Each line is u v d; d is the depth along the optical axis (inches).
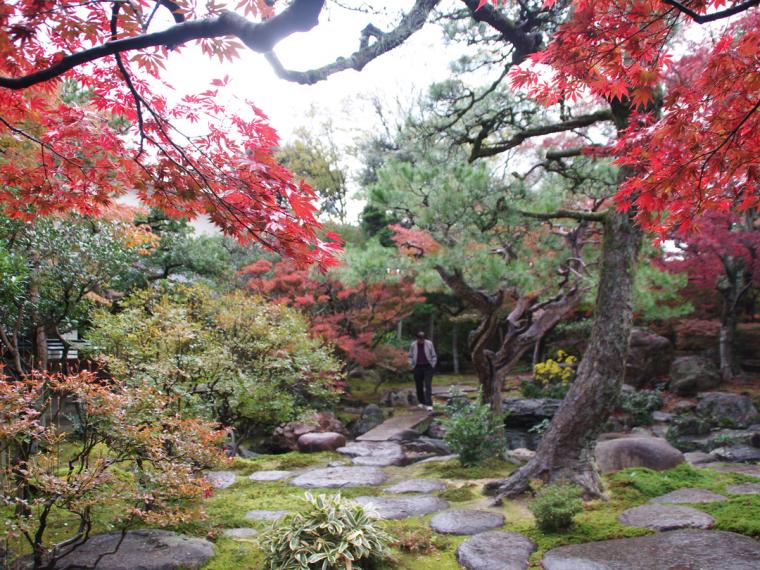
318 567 133.9
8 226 206.4
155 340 226.7
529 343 267.7
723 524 151.7
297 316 362.0
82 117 97.8
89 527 131.9
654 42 101.2
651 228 130.4
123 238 251.9
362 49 117.4
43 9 72.1
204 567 140.7
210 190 93.9
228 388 254.5
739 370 505.7
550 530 157.8
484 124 242.4
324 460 283.0
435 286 282.0
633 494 184.9
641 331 522.9
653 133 114.4
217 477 237.0
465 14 179.6
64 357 246.5
